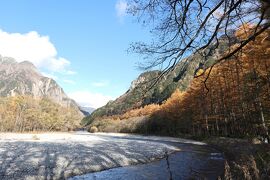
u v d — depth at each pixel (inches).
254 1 193.9
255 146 836.0
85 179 681.6
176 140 2434.8
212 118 2145.7
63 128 6609.3
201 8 197.3
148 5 197.6
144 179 666.8
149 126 3722.9
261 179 269.7
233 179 291.4
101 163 919.7
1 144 1526.8
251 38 201.9
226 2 189.8
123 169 832.3
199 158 1059.3
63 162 904.9
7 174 690.2
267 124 1088.8
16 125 5315.0
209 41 200.5
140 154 1202.0
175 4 191.5
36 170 757.3
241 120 1625.2
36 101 6747.1
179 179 647.1
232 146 1232.2
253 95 1099.9
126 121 4498.0
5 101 6038.4
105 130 5265.8
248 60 909.8
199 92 1839.3
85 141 2117.4
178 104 2797.7
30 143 1701.5
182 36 201.8
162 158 1099.3
